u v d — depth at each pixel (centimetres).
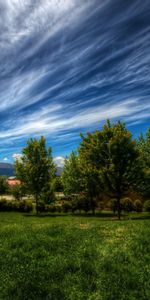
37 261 993
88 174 3472
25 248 1152
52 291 757
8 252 1110
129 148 3319
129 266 915
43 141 4447
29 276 855
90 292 759
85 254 1045
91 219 3241
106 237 1319
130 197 4781
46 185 4375
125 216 3697
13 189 6131
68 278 843
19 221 2903
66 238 1306
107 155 3453
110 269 898
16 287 784
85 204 4375
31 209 4647
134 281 807
